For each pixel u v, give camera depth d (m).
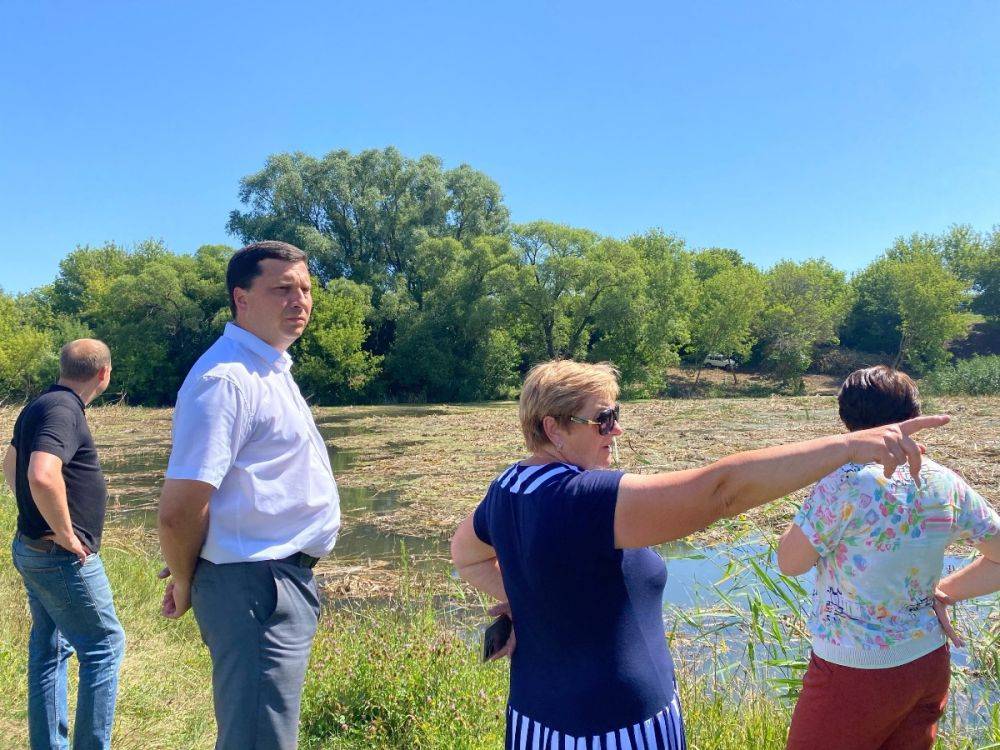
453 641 4.55
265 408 2.45
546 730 1.77
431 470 16.06
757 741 3.32
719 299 47.31
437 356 41.81
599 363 2.00
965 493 2.34
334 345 40.09
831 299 56.56
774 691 3.89
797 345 46.75
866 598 2.30
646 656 1.78
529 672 1.85
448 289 42.72
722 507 1.60
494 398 43.53
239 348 2.51
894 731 2.38
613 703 1.72
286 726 2.42
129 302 40.69
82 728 3.11
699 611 5.12
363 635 4.87
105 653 3.20
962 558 6.36
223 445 2.33
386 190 50.28
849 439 1.55
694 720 3.48
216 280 43.41
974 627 4.19
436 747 3.57
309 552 2.55
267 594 2.41
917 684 2.30
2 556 6.33
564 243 42.06
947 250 65.88
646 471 13.89
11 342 37.12
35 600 3.26
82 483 3.21
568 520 1.71
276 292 2.53
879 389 2.46
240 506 2.40
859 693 2.31
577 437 1.90
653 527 1.64
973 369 30.06
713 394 45.19
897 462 1.51
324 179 48.50
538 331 43.25
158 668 4.66
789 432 19.70
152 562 7.46
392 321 45.81
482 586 2.14
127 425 27.58
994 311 60.28
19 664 4.23
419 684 4.02
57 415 3.13
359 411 34.94
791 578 3.92
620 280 41.25
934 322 47.09
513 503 1.85
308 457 2.57
